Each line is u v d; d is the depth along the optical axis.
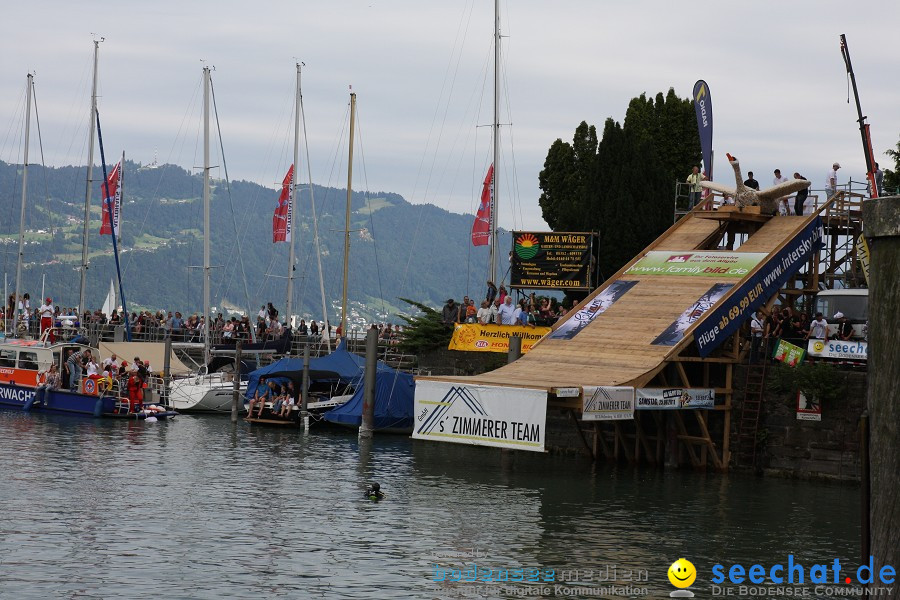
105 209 73.31
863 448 10.22
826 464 43.34
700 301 46.06
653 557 29.52
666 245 51.50
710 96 54.19
